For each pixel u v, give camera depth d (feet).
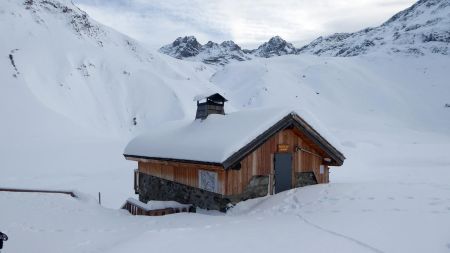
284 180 49.62
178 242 25.41
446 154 137.39
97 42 486.79
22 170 122.01
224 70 578.25
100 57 423.23
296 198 42.65
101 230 37.29
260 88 452.35
